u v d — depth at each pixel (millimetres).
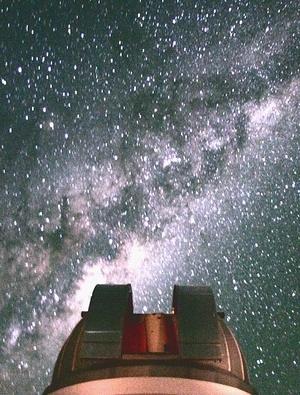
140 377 8531
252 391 9078
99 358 8703
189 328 8852
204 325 8891
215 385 8594
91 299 9305
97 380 8609
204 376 8578
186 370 8555
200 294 9328
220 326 9758
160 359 8742
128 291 9562
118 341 8773
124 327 9219
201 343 8742
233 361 9320
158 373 8531
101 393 8492
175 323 9391
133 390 8461
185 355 8672
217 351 8703
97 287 9578
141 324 9562
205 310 9070
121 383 8516
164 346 9117
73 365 9219
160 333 9359
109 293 9398
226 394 8602
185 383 8484
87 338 8828
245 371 9531
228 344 9555
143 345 9156
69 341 9719
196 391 8461
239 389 8836
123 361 8688
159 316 9758
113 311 9070
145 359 8766
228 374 8859
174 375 8516
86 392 8562
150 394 8430
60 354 9727
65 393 8688
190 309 9070
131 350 9055
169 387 8461
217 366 8852
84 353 8734
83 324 9750
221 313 10312
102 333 8836
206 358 8688
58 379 9188
